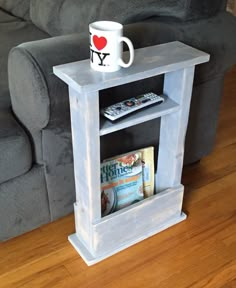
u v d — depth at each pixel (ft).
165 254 4.25
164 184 4.55
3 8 6.72
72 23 5.02
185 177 5.40
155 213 4.37
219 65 4.54
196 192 5.14
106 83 3.14
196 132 5.11
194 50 3.71
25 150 3.77
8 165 3.73
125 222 4.14
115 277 4.00
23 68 3.42
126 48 3.75
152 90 4.13
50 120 3.59
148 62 3.45
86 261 4.12
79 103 3.29
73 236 4.40
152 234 4.45
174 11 4.13
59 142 3.96
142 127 4.54
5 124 3.78
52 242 4.37
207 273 4.07
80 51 3.53
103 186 4.19
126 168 4.31
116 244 4.23
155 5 4.13
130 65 3.36
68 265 4.12
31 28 5.85
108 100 3.85
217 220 4.70
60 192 4.29
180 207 4.59
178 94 3.86
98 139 3.45
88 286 3.92
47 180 4.12
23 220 4.18
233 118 6.81
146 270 4.08
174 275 4.04
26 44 3.51
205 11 4.29
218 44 4.35
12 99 3.86
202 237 4.47
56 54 3.43
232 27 4.49
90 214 3.89
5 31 5.70
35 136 3.85
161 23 4.15
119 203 4.39
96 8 4.66
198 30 4.24
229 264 4.17
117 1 4.45
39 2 5.65
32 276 4.00
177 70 3.73
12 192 3.95
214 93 4.97
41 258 4.19
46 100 3.41
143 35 3.88
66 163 4.15
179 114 3.95
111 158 4.19
